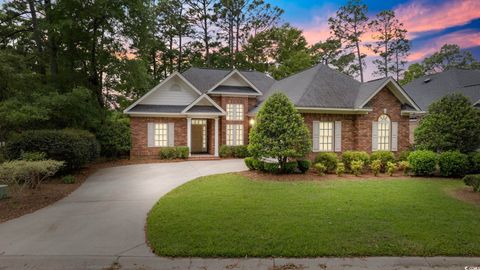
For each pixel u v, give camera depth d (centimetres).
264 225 602
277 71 3703
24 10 1917
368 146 1656
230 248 489
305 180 1159
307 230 572
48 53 1923
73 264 464
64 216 709
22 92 1457
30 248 514
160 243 514
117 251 499
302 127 1262
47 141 1180
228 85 2195
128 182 1148
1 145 1375
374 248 491
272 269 443
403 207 749
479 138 1349
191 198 848
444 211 715
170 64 3862
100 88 2073
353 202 799
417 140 1496
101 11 1697
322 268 445
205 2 3828
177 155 1906
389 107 1692
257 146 1269
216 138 2016
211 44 4000
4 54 1371
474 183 936
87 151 1354
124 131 1902
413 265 457
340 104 1623
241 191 945
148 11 1927
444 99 1454
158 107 1962
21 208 782
